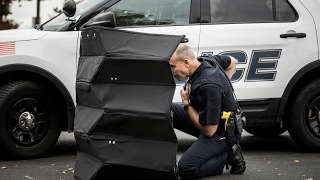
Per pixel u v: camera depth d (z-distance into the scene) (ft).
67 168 18.99
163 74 14.07
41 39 20.26
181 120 18.08
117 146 14.64
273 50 21.84
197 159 16.72
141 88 14.35
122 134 14.58
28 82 20.24
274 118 22.09
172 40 14.23
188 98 16.53
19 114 20.21
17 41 19.97
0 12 47.78
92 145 14.73
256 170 18.72
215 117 16.11
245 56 21.62
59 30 20.63
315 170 18.89
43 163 19.86
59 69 20.30
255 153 22.63
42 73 20.12
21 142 20.26
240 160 17.70
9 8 48.14
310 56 22.09
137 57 14.11
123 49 14.30
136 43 14.39
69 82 20.44
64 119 21.27
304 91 22.38
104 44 14.29
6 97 19.83
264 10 22.18
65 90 20.42
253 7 22.15
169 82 14.11
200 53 21.31
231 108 16.81
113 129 14.56
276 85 21.89
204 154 16.75
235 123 16.89
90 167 15.19
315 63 22.12
